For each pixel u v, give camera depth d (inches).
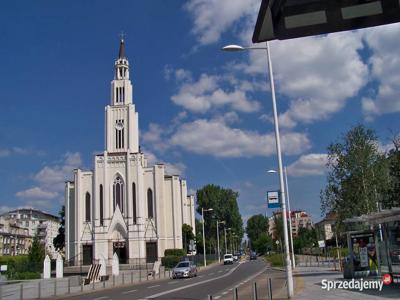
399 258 883.4
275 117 810.2
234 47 776.9
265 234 5925.2
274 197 781.3
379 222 826.8
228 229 4938.5
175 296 937.5
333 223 1300.4
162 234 3309.5
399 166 1227.2
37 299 1094.4
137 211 3248.0
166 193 3425.2
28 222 6565.0
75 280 1685.5
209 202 4975.4
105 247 3206.2
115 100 3602.4
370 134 1243.8
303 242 4222.4
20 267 2276.1
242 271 2087.8
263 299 753.0
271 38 164.1
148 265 2935.5
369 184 1211.2
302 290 840.3
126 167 3326.8
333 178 1253.1
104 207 3267.7
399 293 678.5
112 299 957.8
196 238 4224.9
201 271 2449.6
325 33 158.1
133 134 3526.1
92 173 3356.3
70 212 3371.1
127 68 3681.1
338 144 1255.5
